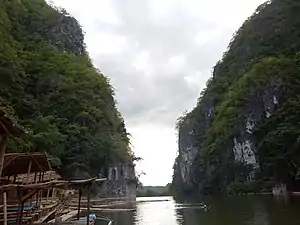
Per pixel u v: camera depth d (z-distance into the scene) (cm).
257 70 9500
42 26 10356
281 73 8769
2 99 5166
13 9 9550
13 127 1138
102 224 3111
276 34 10775
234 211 3819
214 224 2767
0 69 6106
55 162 5722
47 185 1509
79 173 6594
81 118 7438
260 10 12250
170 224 3059
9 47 6881
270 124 8194
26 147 4834
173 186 17112
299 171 6719
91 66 10712
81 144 6869
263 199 5809
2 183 2092
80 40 11838
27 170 2211
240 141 9431
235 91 10531
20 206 1778
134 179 9406
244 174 9325
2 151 1159
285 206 3925
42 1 11331
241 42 12875
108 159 7419
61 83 7825
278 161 7625
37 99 7281
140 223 3203
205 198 8969
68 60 9369
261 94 8975
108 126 8344
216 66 14812
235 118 9769
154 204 6994
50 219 2489
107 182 7750
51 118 6769
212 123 12388
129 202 7869
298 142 6956
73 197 5103
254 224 2555
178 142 16650
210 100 13625
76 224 1902
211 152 10862
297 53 9119
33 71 7781
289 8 10775
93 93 8500
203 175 12381
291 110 7781
